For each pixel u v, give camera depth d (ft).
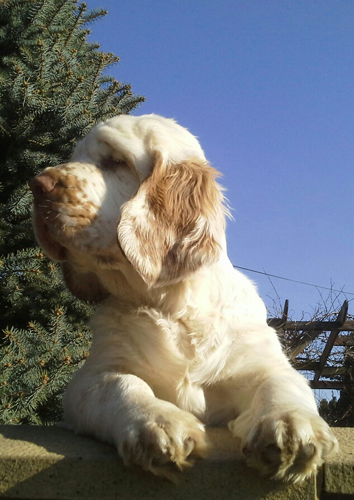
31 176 5.89
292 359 8.29
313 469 1.78
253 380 2.38
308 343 8.32
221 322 2.51
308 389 2.22
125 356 2.47
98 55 6.55
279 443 1.73
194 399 2.42
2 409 4.61
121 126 2.76
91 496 1.86
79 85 5.86
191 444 1.81
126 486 1.85
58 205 2.51
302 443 1.73
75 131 5.72
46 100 5.66
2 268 5.14
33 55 5.99
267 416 1.85
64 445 2.06
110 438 2.04
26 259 5.25
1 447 2.03
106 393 2.18
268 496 1.81
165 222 2.59
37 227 2.63
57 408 5.30
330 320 8.39
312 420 1.83
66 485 1.87
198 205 2.67
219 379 2.43
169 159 2.73
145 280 2.47
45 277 5.32
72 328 5.49
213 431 2.26
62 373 4.81
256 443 1.77
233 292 2.66
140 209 2.55
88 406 2.22
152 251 2.52
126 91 6.47
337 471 1.85
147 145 2.71
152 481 1.84
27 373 4.67
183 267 2.54
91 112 5.86
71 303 5.58
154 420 1.85
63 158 5.88
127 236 2.47
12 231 5.63
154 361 2.44
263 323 2.66
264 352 2.46
